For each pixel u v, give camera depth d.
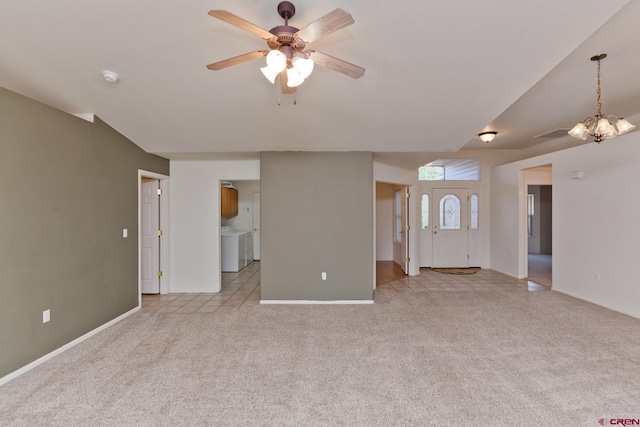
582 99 3.60
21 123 2.46
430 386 2.21
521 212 5.65
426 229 6.74
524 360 2.57
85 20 2.08
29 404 2.02
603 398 2.05
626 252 3.63
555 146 5.61
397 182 5.45
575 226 4.36
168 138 3.77
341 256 4.21
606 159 3.87
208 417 1.90
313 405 2.01
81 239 3.06
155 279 4.75
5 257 2.32
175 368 2.48
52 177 2.73
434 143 3.94
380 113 3.24
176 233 4.83
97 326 3.26
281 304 4.16
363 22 2.09
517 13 2.00
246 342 2.96
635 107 3.88
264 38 1.73
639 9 2.03
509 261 5.91
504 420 1.85
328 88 2.84
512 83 2.72
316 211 4.21
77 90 2.83
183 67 2.55
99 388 2.20
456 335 3.09
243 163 4.79
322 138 3.79
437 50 2.35
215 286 4.84
